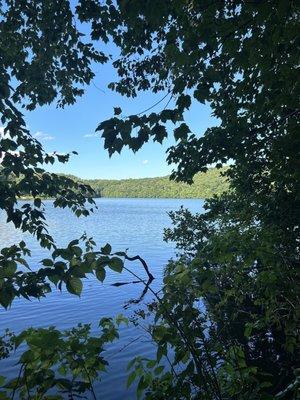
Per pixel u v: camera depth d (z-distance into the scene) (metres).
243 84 5.63
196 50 3.58
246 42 3.45
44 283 2.68
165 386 2.47
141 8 4.10
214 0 3.54
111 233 63.91
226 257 3.44
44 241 5.58
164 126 3.24
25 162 5.72
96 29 7.17
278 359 6.83
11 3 6.80
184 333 2.51
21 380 2.05
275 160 7.40
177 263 2.96
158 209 159.75
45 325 16.34
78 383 2.18
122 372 10.39
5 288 2.48
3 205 4.92
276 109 4.82
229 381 2.62
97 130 3.11
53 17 6.95
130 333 12.76
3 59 6.23
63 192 6.04
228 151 8.88
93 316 17.31
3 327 16.14
